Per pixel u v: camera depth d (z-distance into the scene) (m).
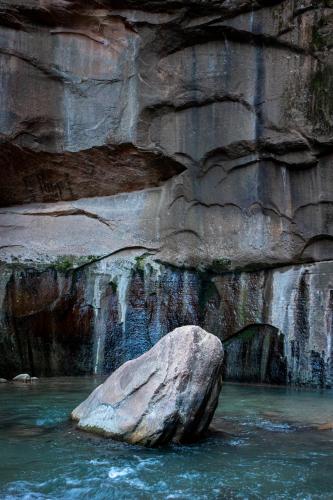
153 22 10.77
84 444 5.07
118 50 11.12
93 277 11.33
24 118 10.98
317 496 3.88
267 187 10.53
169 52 11.00
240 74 10.62
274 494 3.91
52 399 7.80
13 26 10.87
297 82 10.11
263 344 10.29
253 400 8.00
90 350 11.09
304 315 9.96
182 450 4.93
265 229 10.51
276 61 10.33
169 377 5.11
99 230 11.62
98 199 11.87
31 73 11.02
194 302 10.94
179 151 11.14
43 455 4.73
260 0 10.27
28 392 8.55
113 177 11.66
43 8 10.73
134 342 11.04
